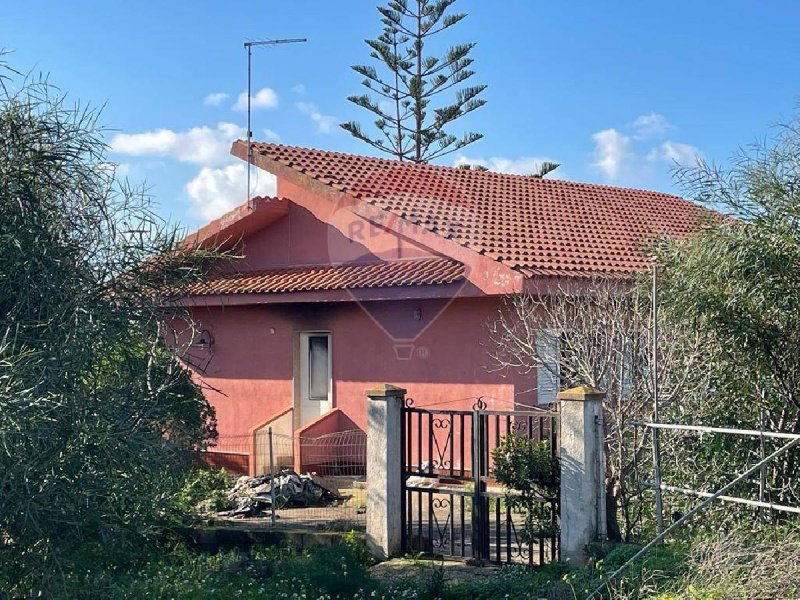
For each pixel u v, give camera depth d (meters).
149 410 5.74
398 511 8.64
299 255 14.48
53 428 5.02
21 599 5.48
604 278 11.08
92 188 5.83
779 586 5.51
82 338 5.30
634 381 8.09
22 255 5.29
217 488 11.55
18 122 5.59
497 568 7.88
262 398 14.59
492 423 11.65
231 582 7.75
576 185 17.64
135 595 6.23
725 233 7.19
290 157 14.61
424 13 25.50
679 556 6.37
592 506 7.41
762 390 7.38
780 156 7.25
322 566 7.61
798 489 7.08
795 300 6.98
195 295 7.41
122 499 5.48
